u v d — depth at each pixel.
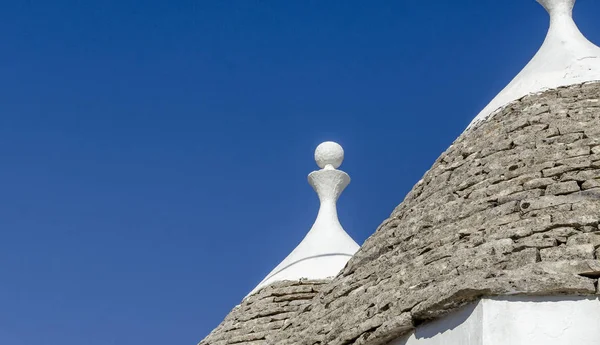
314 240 20.70
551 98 15.48
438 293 13.06
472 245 13.48
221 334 19.08
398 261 14.59
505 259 12.86
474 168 14.82
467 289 12.66
